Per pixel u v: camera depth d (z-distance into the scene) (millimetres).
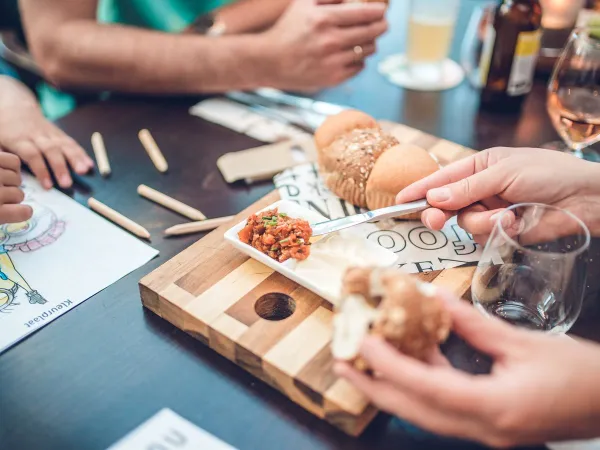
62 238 838
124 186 960
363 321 554
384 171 840
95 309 731
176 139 1087
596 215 789
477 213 781
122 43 1200
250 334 656
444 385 498
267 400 627
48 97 1507
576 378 508
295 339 652
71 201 919
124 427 594
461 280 752
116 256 810
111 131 1106
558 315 664
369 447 581
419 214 834
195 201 930
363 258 744
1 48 1407
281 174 957
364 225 844
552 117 1025
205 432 589
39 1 1266
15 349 674
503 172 775
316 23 1151
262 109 1187
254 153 1013
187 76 1195
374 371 562
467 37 1411
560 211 660
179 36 1234
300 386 605
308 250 743
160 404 617
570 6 1251
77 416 604
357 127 940
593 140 991
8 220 823
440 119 1158
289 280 736
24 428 591
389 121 1130
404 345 528
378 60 1389
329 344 647
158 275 734
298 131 1108
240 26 1396
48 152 979
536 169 775
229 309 689
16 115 1036
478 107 1203
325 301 704
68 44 1225
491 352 556
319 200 904
